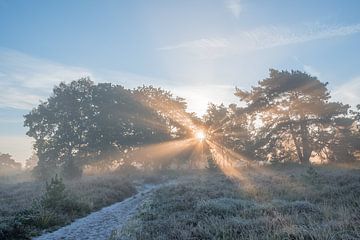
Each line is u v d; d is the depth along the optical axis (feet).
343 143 136.26
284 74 152.46
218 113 213.46
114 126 186.29
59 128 187.01
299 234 26.35
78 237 39.65
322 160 147.54
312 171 69.21
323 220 31.94
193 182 89.86
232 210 41.09
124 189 90.58
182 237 30.48
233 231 30.81
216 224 33.09
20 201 66.69
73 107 190.90
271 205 41.29
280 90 149.48
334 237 24.82
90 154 185.88
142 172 180.34
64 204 55.83
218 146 199.00
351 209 35.12
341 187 54.54
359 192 47.55
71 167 132.87
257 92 159.43
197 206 45.50
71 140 184.24
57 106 191.42
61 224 47.73
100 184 90.33
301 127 145.38
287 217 32.45
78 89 198.59
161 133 198.18
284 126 148.05
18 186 110.32
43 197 56.18
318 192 52.70
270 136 149.89
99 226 45.47
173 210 47.73
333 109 140.56
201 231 31.37
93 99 194.90
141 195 81.61
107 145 182.91
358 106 143.64
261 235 28.07
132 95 204.85
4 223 41.37
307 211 37.40
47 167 173.68
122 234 35.88
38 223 45.14
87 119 192.95
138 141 190.90
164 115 213.25
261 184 72.84
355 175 70.08
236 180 86.38
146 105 203.21
